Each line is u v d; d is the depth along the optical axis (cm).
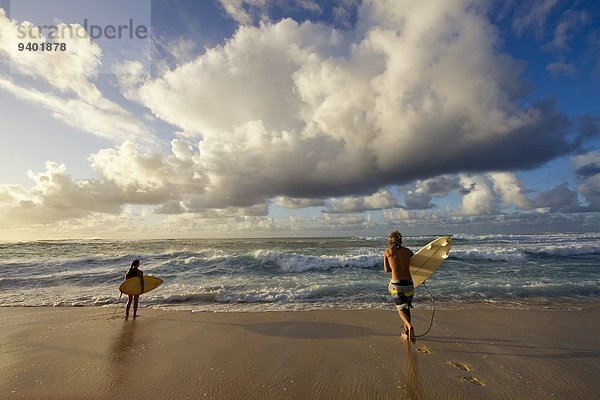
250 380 382
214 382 378
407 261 505
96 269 1403
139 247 2825
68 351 489
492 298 833
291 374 398
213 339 542
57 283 1145
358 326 606
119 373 406
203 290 962
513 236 3922
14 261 1597
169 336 562
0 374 406
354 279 1173
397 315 683
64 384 376
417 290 916
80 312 750
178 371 411
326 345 505
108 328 614
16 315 726
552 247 2003
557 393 348
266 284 1055
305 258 1531
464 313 689
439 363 430
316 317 673
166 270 1391
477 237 3797
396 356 456
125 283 691
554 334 551
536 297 841
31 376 399
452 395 343
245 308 765
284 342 521
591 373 399
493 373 398
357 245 2939
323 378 386
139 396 346
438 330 575
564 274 1228
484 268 1385
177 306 798
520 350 478
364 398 337
